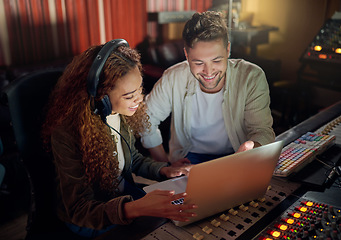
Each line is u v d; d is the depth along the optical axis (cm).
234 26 404
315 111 324
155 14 401
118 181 110
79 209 92
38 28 337
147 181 246
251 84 132
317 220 81
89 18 368
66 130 95
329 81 287
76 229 106
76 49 369
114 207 86
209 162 74
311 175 104
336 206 88
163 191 83
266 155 83
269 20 435
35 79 109
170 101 146
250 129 135
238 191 85
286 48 427
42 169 111
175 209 79
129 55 93
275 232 78
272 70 334
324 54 271
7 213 216
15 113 105
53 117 96
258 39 402
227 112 137
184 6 439
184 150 150
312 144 120
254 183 86
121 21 395
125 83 90
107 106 93
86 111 95
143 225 84
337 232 76
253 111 133
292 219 82
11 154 236
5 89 105
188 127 145
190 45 114
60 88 97
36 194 111
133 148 128
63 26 354
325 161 114
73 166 95
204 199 80
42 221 112
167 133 282
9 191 235
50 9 344
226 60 120
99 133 99
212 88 127
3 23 321
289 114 322
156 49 386
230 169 78
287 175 101
